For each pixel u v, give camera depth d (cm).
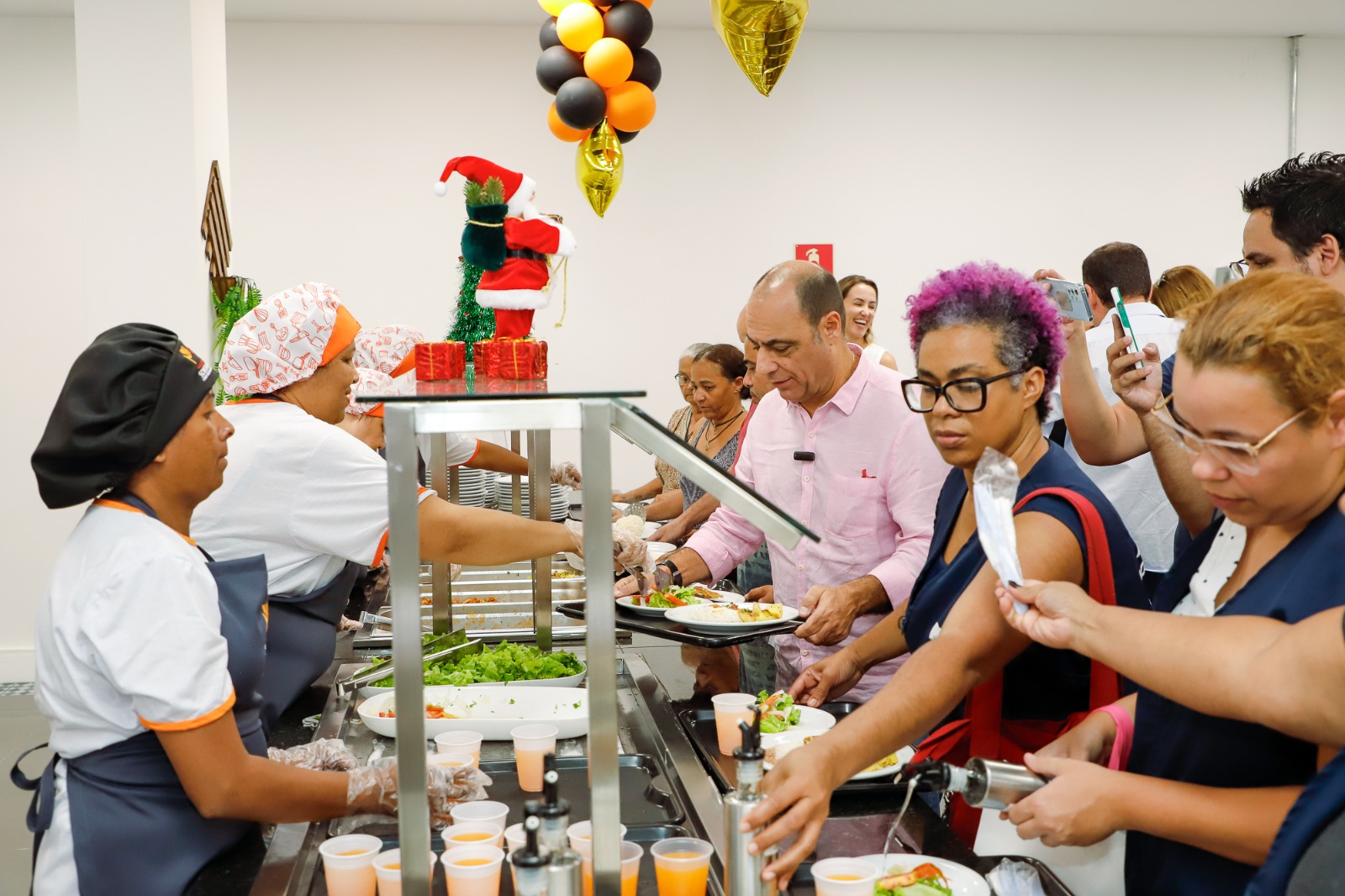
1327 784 94
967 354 152
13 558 625
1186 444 112
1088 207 693
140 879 146
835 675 199
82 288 626
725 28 268
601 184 362
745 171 666
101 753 146
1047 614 117
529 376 181
